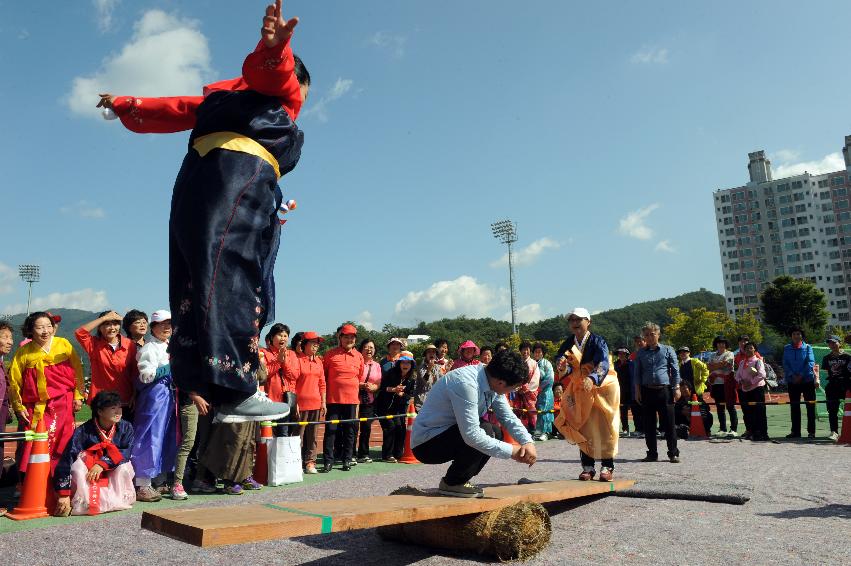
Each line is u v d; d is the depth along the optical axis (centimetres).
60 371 631
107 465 565
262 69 176
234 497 648
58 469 543
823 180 11450
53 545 431
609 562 362
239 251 165
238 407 162
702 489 571
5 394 687
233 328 160
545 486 520
